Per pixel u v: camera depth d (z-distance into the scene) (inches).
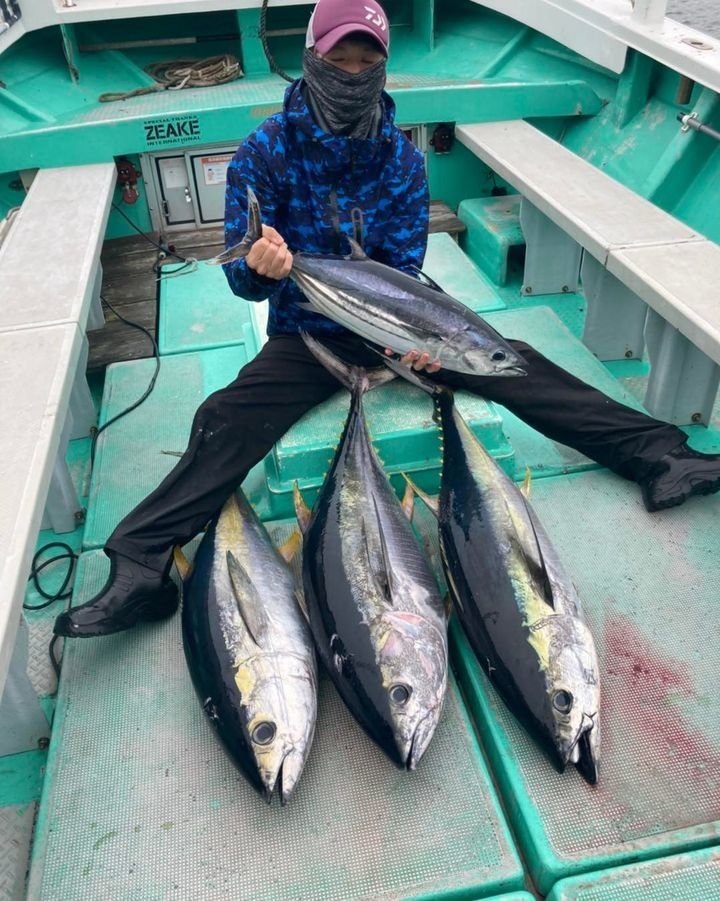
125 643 82.7
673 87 148.4
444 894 59.7
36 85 175.0
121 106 165.3
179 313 143.6
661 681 74.5
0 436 80.0
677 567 86.7
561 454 105.1
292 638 71.3
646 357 136.2
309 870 61.8
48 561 97.1
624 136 156.6
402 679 65.6
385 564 72.6
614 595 83.8
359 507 81.6
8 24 156.0
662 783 65.9
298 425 96.8
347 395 101.3
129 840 64.7
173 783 68.8
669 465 93.8
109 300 147.9
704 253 106.3
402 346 82.0
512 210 166.9
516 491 85.3
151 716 74.9
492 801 65.5
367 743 70.7
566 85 163.5
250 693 65.8
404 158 91.1
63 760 71.3
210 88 173.9
